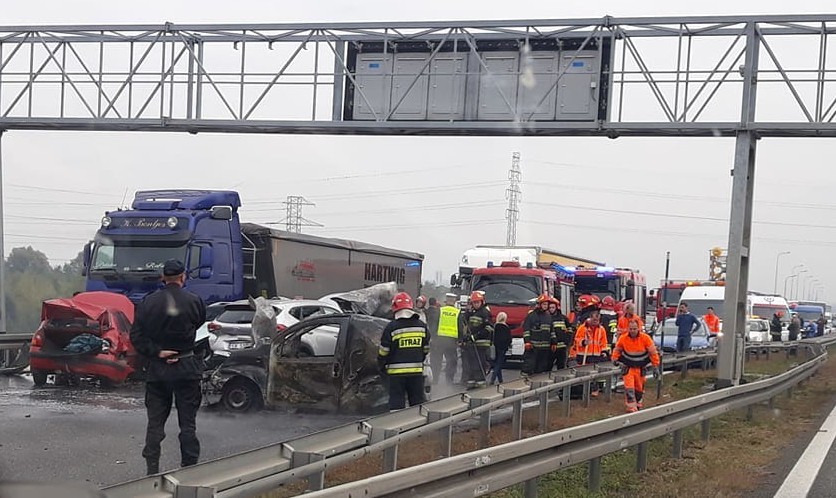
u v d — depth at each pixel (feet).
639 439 31.01
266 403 43.37
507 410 49.78
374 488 18.19
